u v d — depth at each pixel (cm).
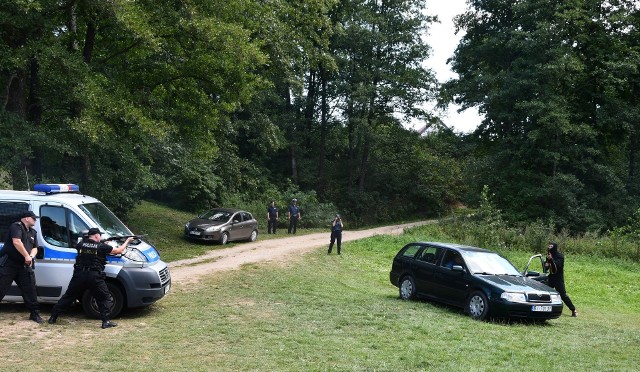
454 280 1248
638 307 1734
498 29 4462
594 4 3844
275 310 1103
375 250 2584
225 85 2158
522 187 3891
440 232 3055
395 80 4600
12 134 1591
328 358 746
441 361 754
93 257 920
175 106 2167
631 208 3844
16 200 1006
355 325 985
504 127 4244
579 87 4097
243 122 3975
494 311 1139
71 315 998
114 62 2041
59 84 1672
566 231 3066
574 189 3784
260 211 3962
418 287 1350
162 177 2669
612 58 3838
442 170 5266
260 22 2559
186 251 2220
